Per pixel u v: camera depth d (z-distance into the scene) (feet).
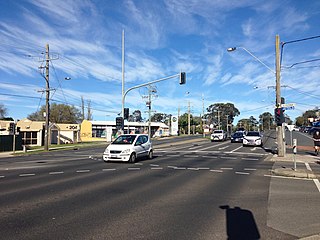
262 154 80.79
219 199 27.30
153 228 18.89
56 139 176.55
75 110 285.23
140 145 61.62
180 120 375.45
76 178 38.70
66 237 17.07
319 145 77.56
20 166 53.98
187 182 36.37
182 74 83.20
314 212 23.20
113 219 20.63
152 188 32.17
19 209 22.91
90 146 142.31
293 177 41.68
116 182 35.76
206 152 87.81
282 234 18.20
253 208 24.21
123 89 96.17
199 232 18.29
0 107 265.95
